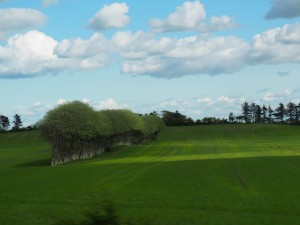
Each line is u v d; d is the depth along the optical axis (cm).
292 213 2567
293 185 3688
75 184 4075
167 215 2547
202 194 3294
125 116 12312
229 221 2373
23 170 6341
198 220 2405
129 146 12988
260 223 2320
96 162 7656
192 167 5600
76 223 930
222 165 5747
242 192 3356
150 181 4169
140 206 2838
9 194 3491
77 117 8394
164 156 8631
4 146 17625
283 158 6756
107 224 921
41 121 8300
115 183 4072
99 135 9781
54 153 8144
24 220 2458
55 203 3011
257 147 10831
